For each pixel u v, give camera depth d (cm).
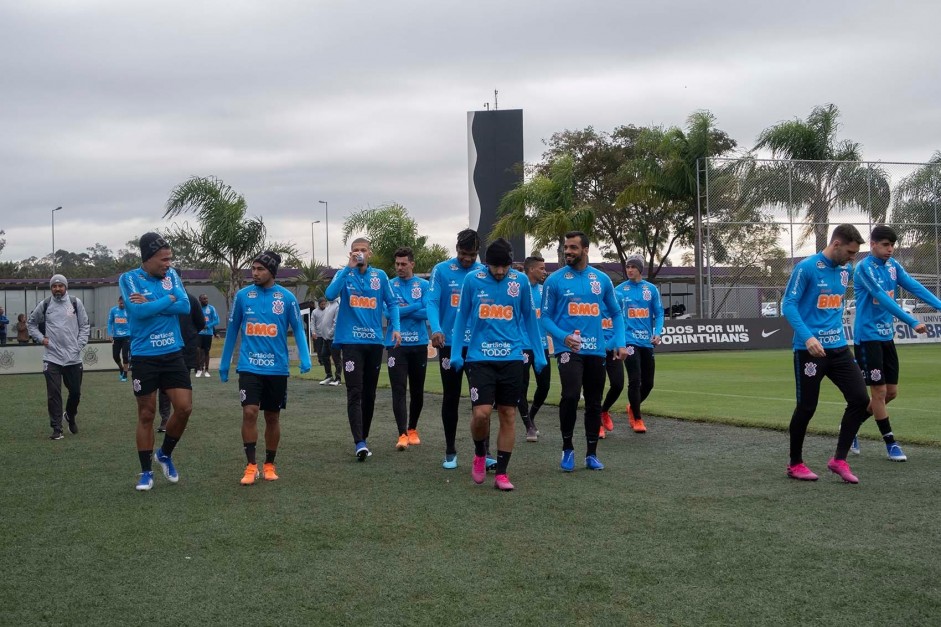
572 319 748
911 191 3055
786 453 820
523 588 428
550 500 625
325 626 380
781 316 2900
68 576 455
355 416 817
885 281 780
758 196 2919
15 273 6881
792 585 427
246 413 706
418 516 580
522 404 921
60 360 1016
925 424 984
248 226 2848
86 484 710
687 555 479
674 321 2753
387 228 3659
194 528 555
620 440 920
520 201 3180
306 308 2616
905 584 426
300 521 570
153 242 696
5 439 997
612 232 4375
